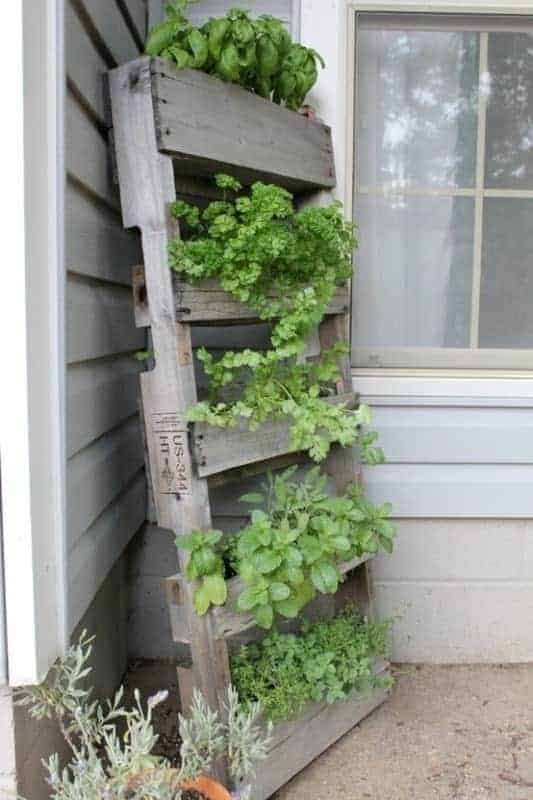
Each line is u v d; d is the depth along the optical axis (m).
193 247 1.65
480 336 2.42
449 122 2.36
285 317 1.83
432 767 1.91
